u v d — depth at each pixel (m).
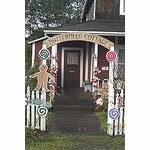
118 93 8.97
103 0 17.86
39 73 8.96
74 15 38.38
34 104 8.80
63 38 9.43
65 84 19.03
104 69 16.17
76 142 8.08
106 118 10.98
